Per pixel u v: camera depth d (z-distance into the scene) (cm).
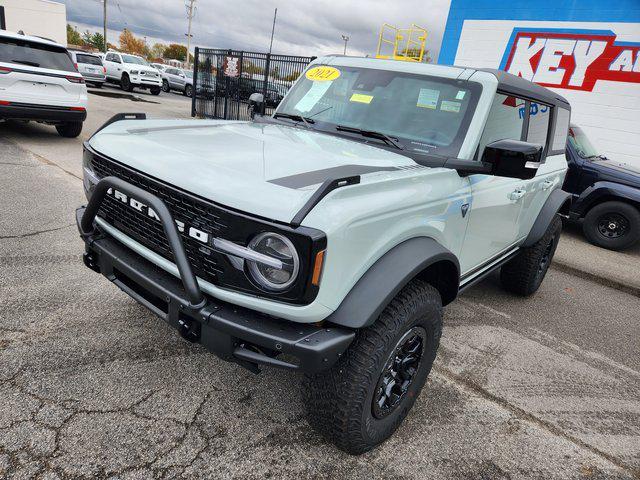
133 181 219
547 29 1144
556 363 361
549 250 481
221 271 189
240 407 256
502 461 248
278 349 181
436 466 237
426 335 242
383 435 237
